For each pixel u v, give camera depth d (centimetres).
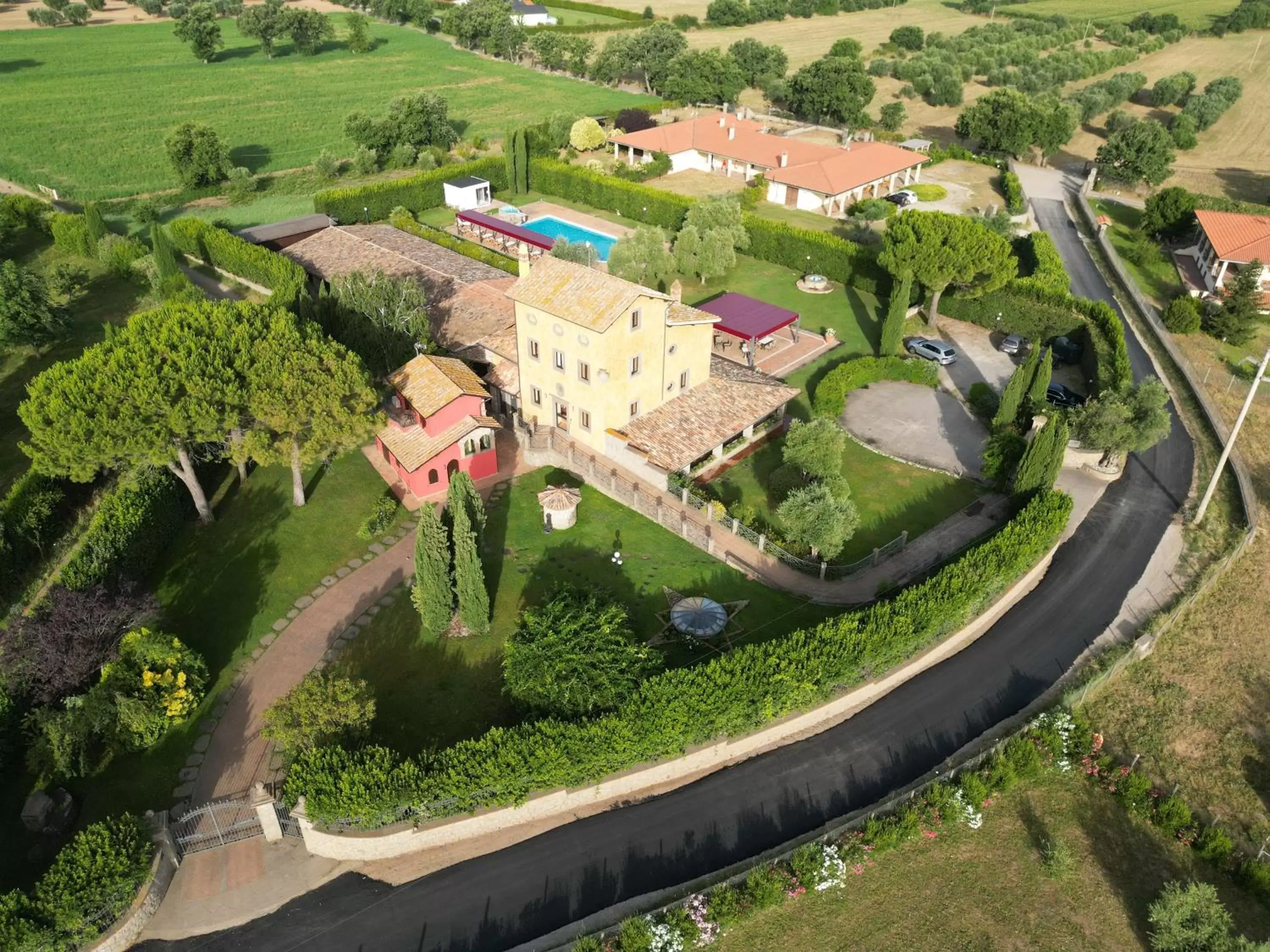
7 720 3659
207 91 15700
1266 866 3369
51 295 7538
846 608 4650
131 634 3978
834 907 3291
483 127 14112
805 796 3744
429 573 4206
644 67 16538
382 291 6291
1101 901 3347
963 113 12875
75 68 16775
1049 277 7969
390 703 4050
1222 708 4175
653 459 5453
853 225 10106
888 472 5844
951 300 7950
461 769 3431
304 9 19625
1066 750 3894
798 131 13962
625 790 3759
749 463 5878
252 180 10875
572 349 5481
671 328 5647
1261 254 8219
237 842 3506
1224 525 5403
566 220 10506
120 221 9812
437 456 5344
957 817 3609
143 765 3753
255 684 4159
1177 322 7656
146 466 4919
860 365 6825
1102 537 5306
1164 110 15238
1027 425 6053
